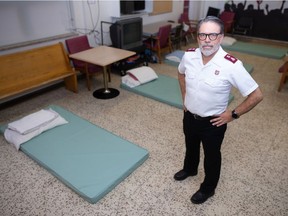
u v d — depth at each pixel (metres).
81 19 3.86
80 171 1.99
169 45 4.97
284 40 6.11
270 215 1.70
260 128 2.69
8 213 1.70
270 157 2.25
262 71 4.35
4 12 2.90
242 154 2.29
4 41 3.01
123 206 1.76
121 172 1.98
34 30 3.30
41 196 1.84
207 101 1.35
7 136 2.39
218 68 1.27
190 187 1.93
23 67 3.02
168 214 1.71
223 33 1.25
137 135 2.57
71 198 1.82
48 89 3.66
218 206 1.77
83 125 2.60
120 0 4.55
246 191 1.89
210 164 1.58
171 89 3.48
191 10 6.77
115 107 3.13
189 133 1.61
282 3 5.73
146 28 4.84
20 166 2.13
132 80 3.58
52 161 2.09
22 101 3.29
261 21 6.21
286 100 3.31
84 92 3.57
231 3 6.43
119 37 3.99
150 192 1.88
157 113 2.99
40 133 2.44
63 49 3.43
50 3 3.36
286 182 1.97
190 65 1.39
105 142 2.34
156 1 5.26
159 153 2.30
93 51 3.44
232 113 1.39
